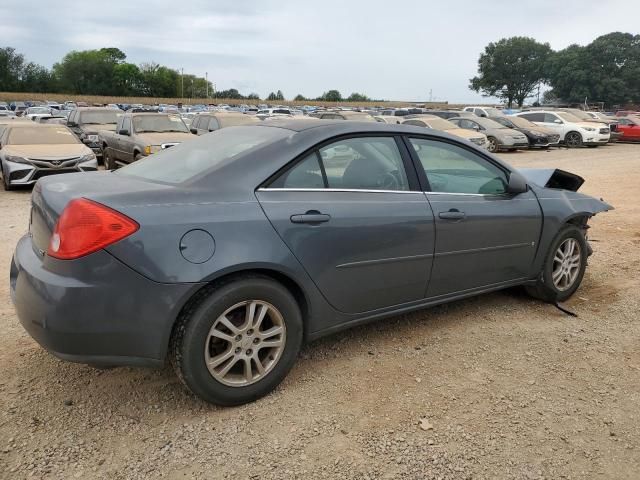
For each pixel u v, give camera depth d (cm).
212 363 276
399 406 294
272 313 294
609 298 468
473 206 378
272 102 9206
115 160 1348
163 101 9275
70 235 251
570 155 2062
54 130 1186
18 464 242
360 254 321
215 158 314
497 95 10075
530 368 339
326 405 294
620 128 2834
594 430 275
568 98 8494
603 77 8056
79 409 287
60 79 11438
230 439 263
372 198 331
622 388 316
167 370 329
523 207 409
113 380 317
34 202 299
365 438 266
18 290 271
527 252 418
